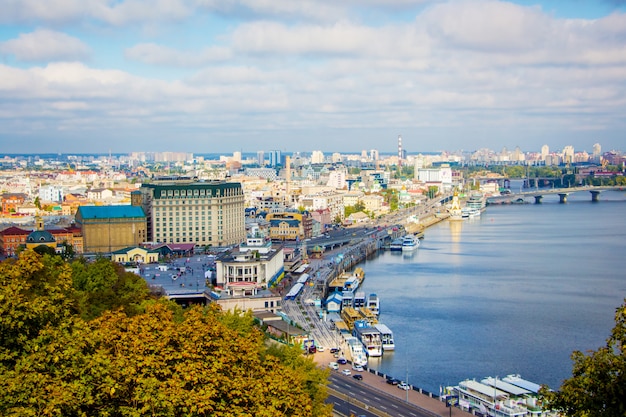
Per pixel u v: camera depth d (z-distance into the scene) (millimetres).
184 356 140000
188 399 125438
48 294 155625
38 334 139625
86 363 130000
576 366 115312
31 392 119688
